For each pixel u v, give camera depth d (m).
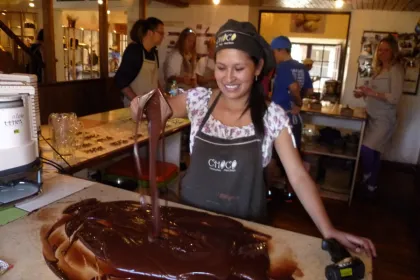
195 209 1.21
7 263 0.90
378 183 4.05
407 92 4.64
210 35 5.00
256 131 1.20
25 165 1.26
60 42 5.84
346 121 3.71
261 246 1.00
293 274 0.89
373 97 3.40
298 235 1.07
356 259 0.89
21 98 1.24
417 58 4.52
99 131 2.23
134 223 1.09
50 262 0.91
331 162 3.77
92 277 0.86
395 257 2.52
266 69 1.19
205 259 0.92
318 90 6.13
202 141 1.26
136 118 1.19
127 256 0.93
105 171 2.15
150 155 1.08
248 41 1.08
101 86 4.11
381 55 3.34
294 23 6.00
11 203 1.18
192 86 4.27
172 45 5.17
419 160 4.39
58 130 1.77
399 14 4.49
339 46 5.90
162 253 0.94
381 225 3.01
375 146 3.44
